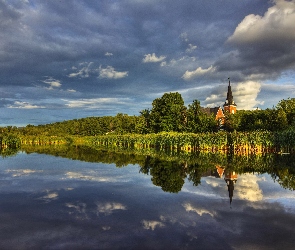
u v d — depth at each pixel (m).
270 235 10.66
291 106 68.50
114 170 28.83
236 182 21.83
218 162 35.38
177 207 14.66
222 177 24.23
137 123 107.81
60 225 11.88
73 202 15.78
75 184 21.22
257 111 86.62
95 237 10.53
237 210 14.02
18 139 78.50
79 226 11.73
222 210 14.05
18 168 30.30
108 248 9.53
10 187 20.14
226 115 81.00
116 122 149.88
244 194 17.64
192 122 79.56
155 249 9.43
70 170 28.81
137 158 41.88
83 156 45.72
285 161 35.44
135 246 9.68
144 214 13.44
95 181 22.50
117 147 75.25
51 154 50.12
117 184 21.19
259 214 13.34
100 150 61.88
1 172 27.39
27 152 55.22
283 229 11.30
